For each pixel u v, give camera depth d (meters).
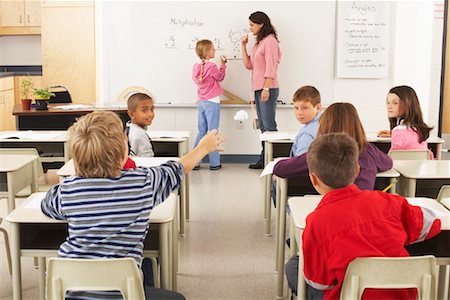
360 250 2.00
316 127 3.55
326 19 6.68
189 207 5.12
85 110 5.59
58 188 2.20
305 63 6.75
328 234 2.03
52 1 6.93
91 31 6.95
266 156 4.79
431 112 6.99
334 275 2.03
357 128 2.83
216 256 3.97
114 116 2.13
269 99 6.41
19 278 2.63
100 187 2.08
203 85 6.52
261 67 6.42
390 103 4.12
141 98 3.91
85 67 6.99
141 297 2.10
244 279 3.61
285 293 3.40
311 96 3.66
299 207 2.63
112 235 2.08
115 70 6.84
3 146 4.71
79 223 2.08
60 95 6.32
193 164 2.29
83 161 2.07
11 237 2.59
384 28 6.69
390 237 2.04
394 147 4.05
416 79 6.84
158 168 2.21
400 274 2.03
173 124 6.91
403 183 3.40
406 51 6.77
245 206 5.17
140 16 6.74
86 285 2.08
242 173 6.45
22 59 8.64
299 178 3.48
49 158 4.66
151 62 6.81
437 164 3.59
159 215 2.55
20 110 5.63
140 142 3.87
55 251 2.64
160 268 2.57
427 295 2.06
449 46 7.02
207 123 6.62
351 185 2.10
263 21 6.34
